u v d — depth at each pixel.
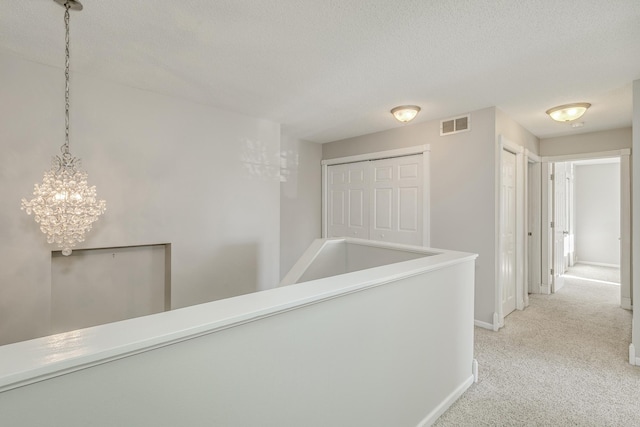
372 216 4.59
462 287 2.19
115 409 0.77
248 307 1.03
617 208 6.72
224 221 3.59
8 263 2.39
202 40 2.15
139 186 2.99
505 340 3.06
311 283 1.35
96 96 2.76
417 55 2.32
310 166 5.17
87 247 2.70
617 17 1.84
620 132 4.14
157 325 0.88
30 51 2.32
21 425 0.65
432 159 3.87
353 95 3.12
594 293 4.75
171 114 3.19
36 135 2.49
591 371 2.47
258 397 1.05
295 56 2.35
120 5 1.78
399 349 1.63
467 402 2.07
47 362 0.67
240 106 3.47
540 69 2.53
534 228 4.75
